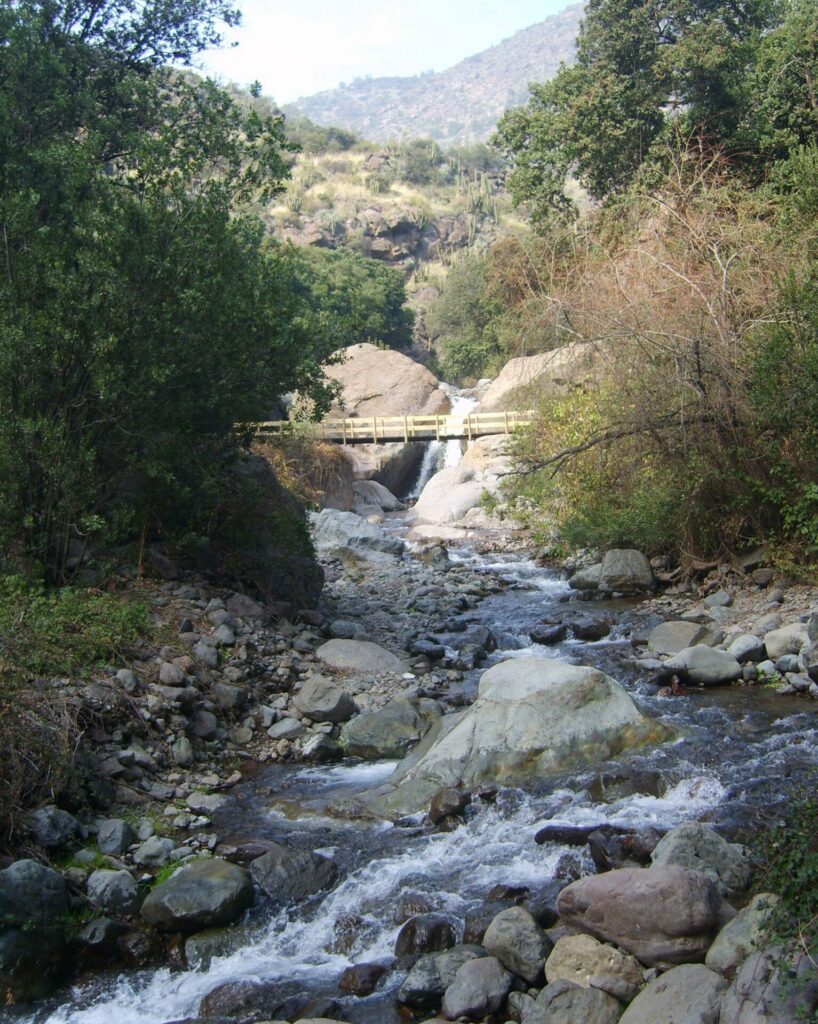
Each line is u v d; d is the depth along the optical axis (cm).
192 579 1166
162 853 686
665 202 1534
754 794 694
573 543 1620
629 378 1402
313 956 580
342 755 891
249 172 1160
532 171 2931
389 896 619
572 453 1487
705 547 1384
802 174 1573
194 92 1280
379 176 10456
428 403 3328
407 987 521
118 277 989
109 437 1077
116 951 593
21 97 1202
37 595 937
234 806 775
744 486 1312
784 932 459
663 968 499
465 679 1083
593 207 2886
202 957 585
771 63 2545
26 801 693
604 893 523
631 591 1427
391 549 1933
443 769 763
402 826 713
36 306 1012
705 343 1293
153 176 1100
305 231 8531
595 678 808
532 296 1666
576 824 667
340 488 2688
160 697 871
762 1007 430
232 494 1252
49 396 1009
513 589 1588
